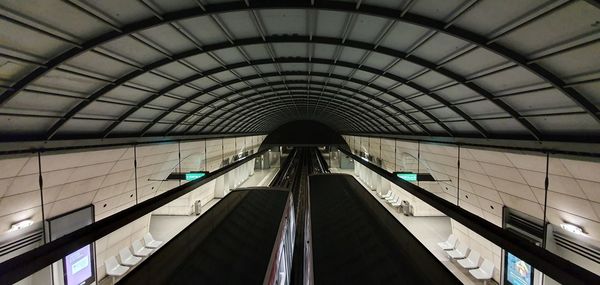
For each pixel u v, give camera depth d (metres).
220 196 29.14
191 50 9.20
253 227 9.86
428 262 6.71
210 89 14.34
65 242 3.82
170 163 18.66
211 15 7.40
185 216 22.88
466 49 7.50
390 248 7.49
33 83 7.18
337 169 46.34
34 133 9.00
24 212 9.94
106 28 6.66
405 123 18.89
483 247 14.12
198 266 6.73
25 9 5.29
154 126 14.92
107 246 14.30
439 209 6.34
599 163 7.14
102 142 11.46
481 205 14.51
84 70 7.82
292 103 28.27
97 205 13.56
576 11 4.89
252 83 16.48
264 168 48.41
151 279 6.09
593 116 6.65
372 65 11.41
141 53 8.42
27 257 3.28
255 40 9.05
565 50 5.79
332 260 7.01
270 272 6.82
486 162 11.94
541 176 9.59
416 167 21.61
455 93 10.34
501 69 7.54
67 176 10.84
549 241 10.41
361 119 27.56
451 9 6.17
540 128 8.81
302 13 7.66
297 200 25.83
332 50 10.60
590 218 8.77
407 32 7.82
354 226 9.47
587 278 2.83
